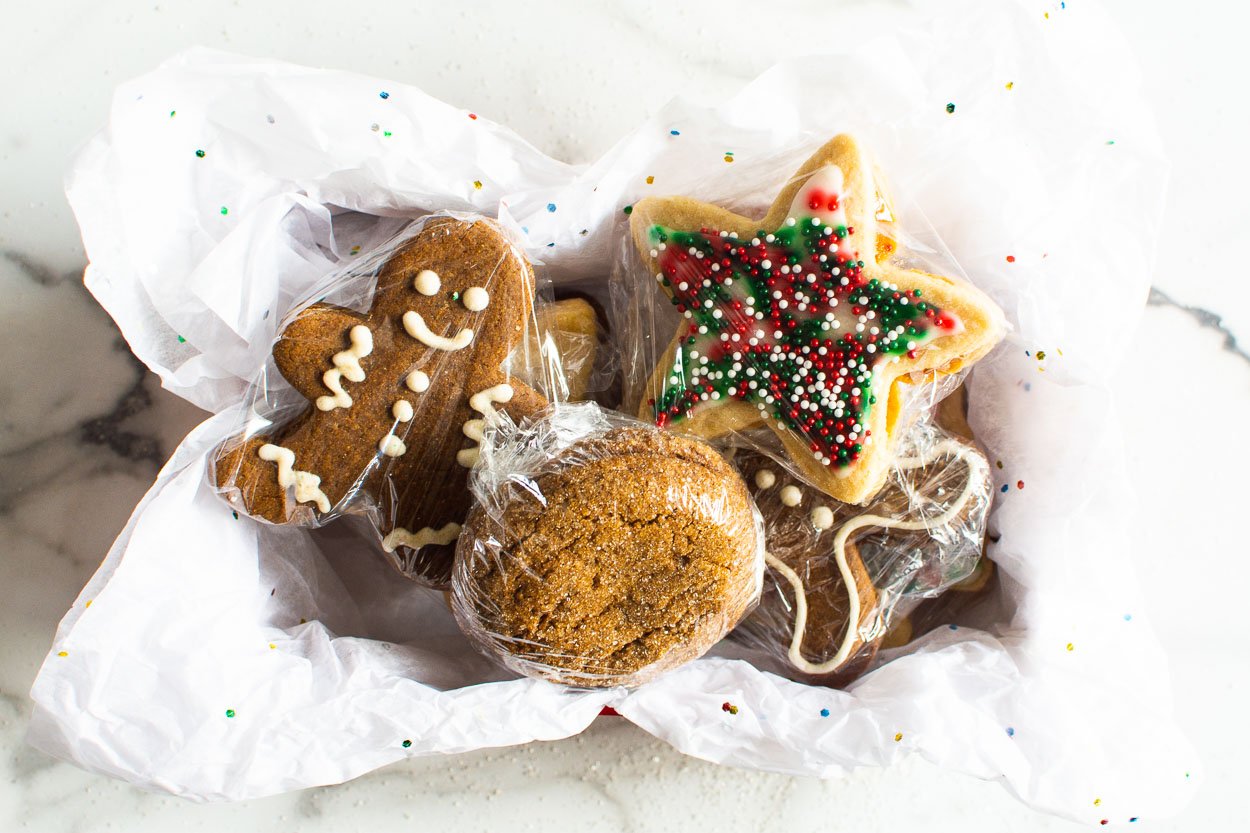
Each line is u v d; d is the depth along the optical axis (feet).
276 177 1.15
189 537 1.12
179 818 1.27
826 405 1.11
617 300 1.20
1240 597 1.32
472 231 1.12
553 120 1.30
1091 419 1.17
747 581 1.11
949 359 1.12
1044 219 1.16
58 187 1.27
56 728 1.08
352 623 1.25
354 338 1.11
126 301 1.13
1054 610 1.18
